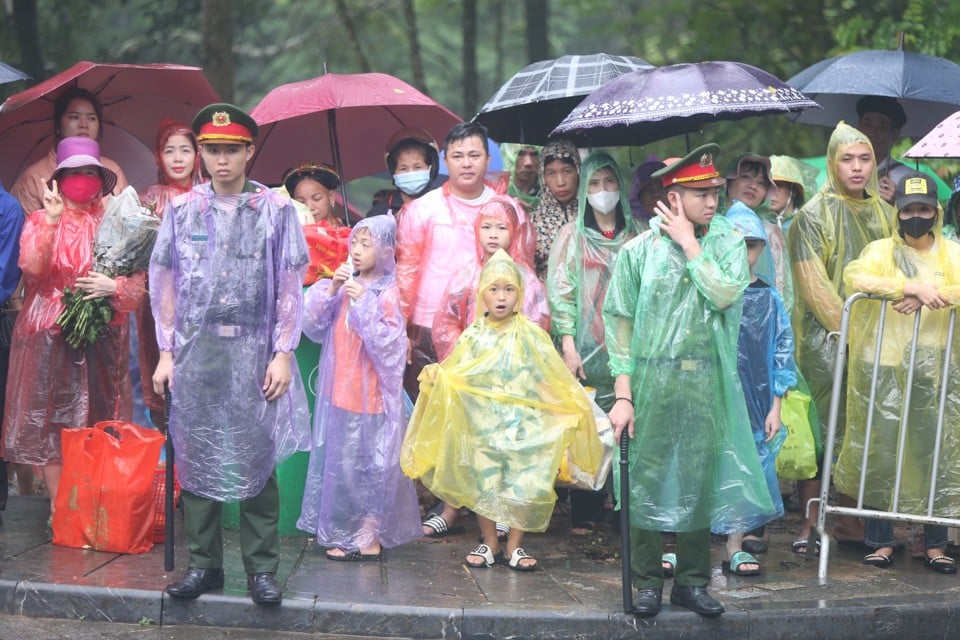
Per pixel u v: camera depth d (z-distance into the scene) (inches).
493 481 694.5
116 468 726.5
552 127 944.3
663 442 629.3
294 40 2299.5
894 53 951.6
